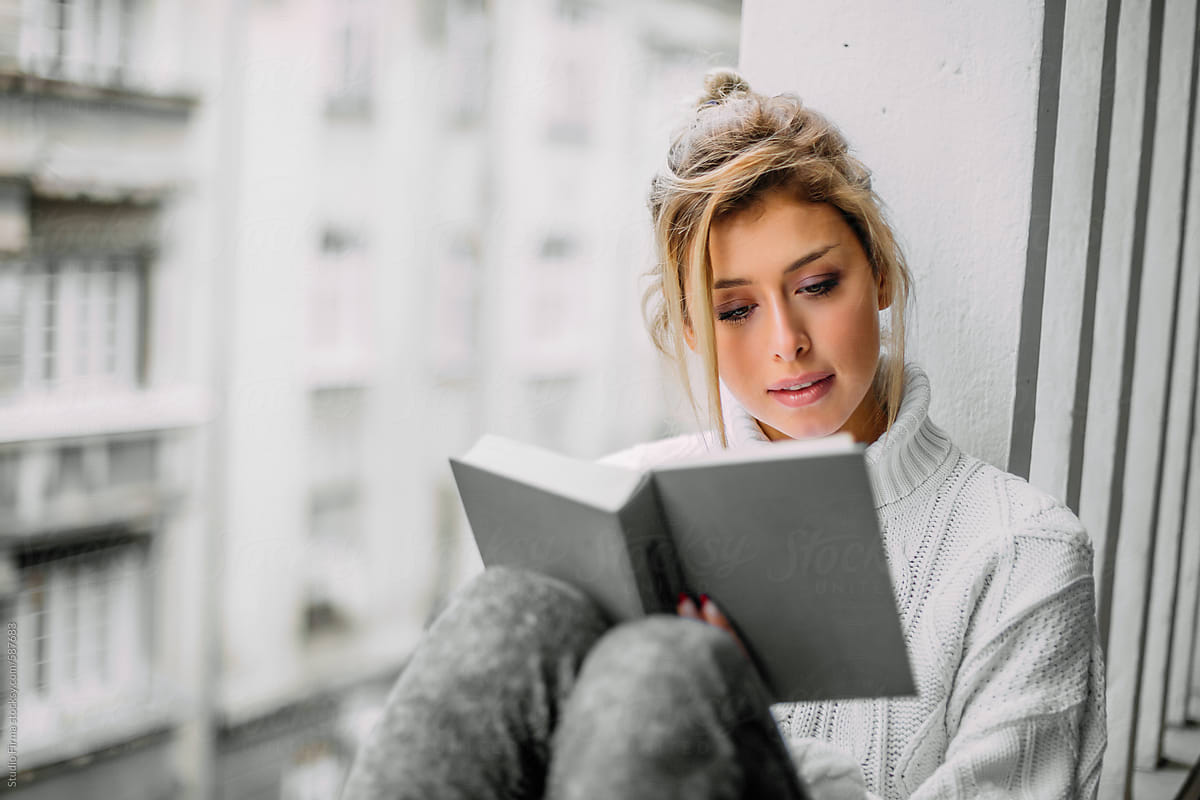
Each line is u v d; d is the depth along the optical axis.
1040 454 0.88
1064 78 0.81
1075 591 0.61
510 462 0.47
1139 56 0.91
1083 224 0.85
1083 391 0.89
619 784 0.37
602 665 0.41
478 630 0.45
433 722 0.43
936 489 0.67
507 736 0.43
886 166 0.86
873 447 0.66
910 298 0.82
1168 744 1.22
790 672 0.49
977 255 0.82
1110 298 0.94
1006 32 0.78
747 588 0.46
